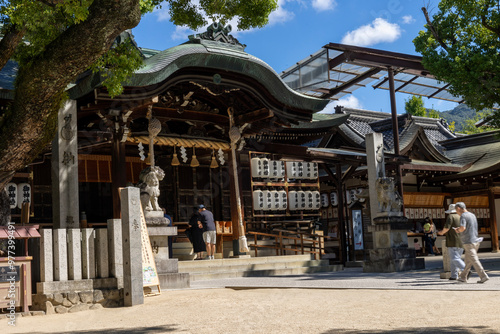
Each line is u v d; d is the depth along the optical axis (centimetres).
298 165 2136
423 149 2761
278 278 1384
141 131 1708
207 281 1372
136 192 957
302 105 1744
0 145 773
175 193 1991
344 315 698
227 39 1577
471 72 1603
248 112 1811
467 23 1648
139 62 977
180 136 1781
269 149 2042
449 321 616
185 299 948
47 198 1745
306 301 854
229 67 1548
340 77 2302
